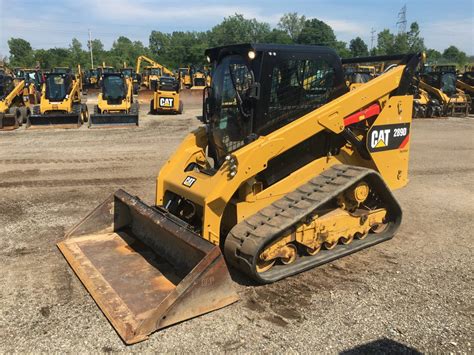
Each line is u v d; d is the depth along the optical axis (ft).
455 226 21.52
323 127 16.79
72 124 56.65
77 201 24.95
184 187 16.38
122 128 55.77
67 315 13.51
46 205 24.22
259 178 16.57
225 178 15.05
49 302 14.23
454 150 41.73
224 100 17.44
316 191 16.53
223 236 17.19
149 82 111.14
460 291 15.10
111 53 304.71
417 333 12.66
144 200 25.04
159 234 17.04
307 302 14.29
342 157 18.67
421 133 53.16
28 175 30.81
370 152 18.76
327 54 17.35
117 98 62.03
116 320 12.82
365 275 16.24
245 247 14.64
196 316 13.29
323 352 11.80
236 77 16.75
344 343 12.19
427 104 70.23
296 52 16.40
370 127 18.52
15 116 55.31
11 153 38.78
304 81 16.90
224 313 13.57
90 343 12.18
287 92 16.55
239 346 12.05
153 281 14.94
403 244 19.22
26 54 302.86
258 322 13.15
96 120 57.11
